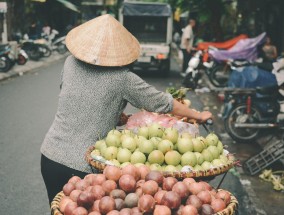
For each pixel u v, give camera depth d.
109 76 3.18
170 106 3.28
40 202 5.30
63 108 3.22
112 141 3.14
